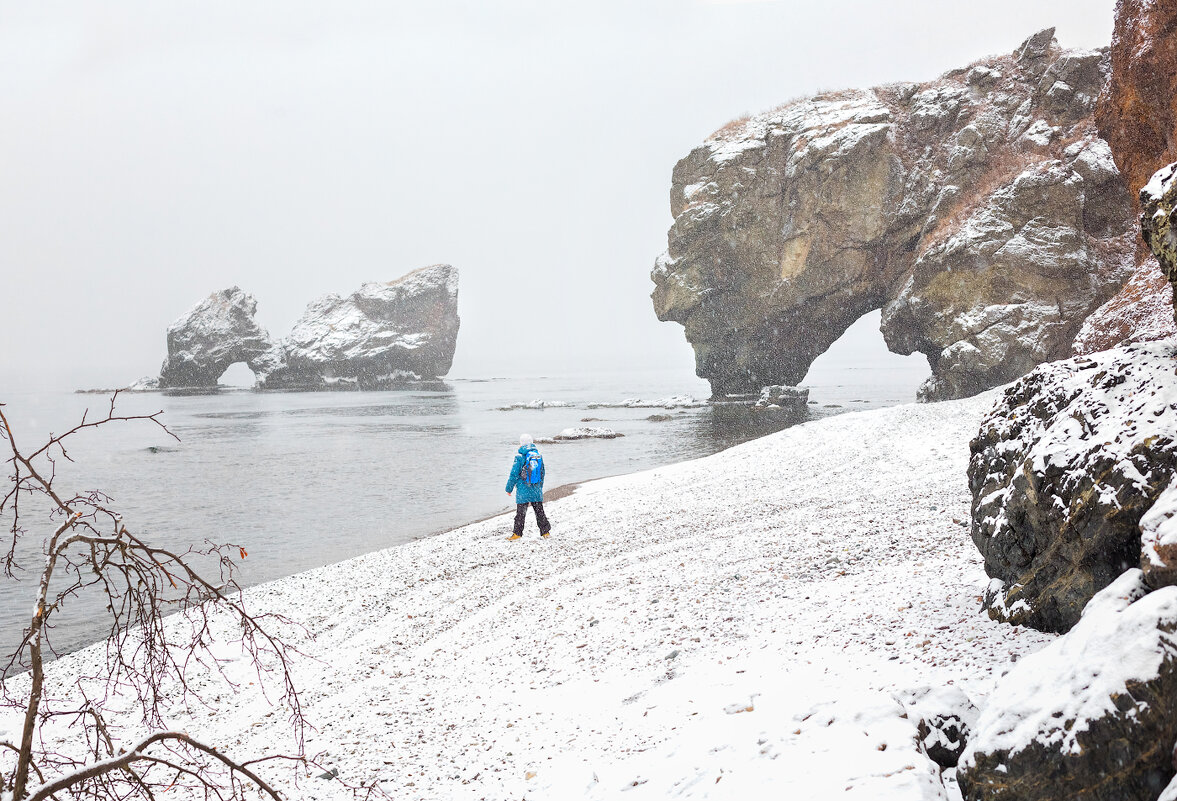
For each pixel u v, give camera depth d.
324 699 8.99
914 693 4.76
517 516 16.73
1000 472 6.80
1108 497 5.11
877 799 3.74
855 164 52.16
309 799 6.22
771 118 58.47
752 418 52.47
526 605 11.40
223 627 12.88
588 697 7.32
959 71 53.31
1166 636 3.32
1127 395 5.61
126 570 3.33
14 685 11.23
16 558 19.97
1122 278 40.38
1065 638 3.84
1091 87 46.00
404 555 16.75
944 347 43.47
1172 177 5.30
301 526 23.80
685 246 60.78
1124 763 3.13
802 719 4.99
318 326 133.62
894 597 7.88
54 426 71.19
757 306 59.34
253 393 123.12
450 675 9.02
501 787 5.82
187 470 38.72
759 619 8.34
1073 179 41.28
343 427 61.38
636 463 34.31
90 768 2.83
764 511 15.90
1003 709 3.65
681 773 4.95
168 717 9.30
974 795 3.56
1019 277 41.22
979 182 47.19
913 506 13.59
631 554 13.66
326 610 13.24
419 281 137.38
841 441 23.08
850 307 57.28
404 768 6.57
